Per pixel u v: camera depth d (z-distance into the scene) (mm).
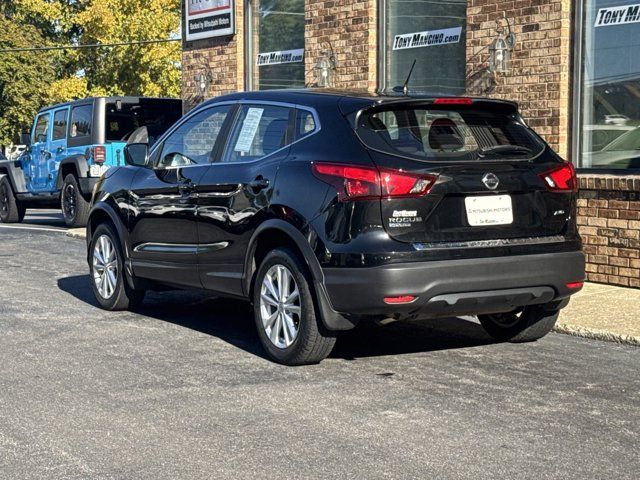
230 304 9656
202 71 16594
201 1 16453
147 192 8539
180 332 8266
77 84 50094
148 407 5988
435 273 6430
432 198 6469
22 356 7352
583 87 10836
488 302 6676
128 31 47656
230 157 7754
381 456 5062
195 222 7934
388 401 6090
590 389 6375
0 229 17688
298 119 7191
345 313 6660
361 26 13422
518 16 11219
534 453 5102
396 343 7836
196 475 4809
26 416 5809
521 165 6797
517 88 11305
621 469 4863
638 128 10344
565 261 6887
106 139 17656
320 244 6637
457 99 6867
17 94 53781
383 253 6387
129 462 5004
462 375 6750
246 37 15906
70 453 5145
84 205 17703
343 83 13828
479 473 4801
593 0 10688
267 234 7207
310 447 5215
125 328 8438
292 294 6977
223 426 5598
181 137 8414
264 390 6375
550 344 7766
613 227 10336
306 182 6816
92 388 6438
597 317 8477
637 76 10336
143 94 48656
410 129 6723
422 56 12859
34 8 52594
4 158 26438
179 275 8203
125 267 8891
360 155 6559
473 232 6598
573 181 7039
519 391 6320
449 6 12430
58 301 9781
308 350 6902
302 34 14906
